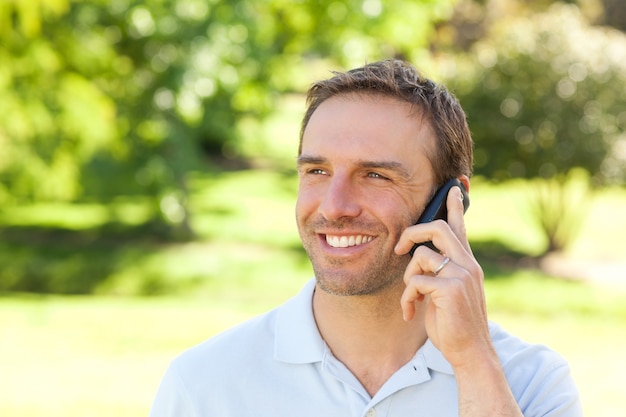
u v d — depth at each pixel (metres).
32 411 6.79
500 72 14.62
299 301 2.01
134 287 14.31
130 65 15.19
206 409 1.97
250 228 18.91
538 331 10.72
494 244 17.59
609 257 16.80
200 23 14.98
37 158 13.71
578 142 14.55
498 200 22.27
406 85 1.96
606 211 20.67
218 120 18.70
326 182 1.93
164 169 16.72
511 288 14.10
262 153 29.86
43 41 12.69
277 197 22.94
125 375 7.91
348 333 1.96
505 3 24.27
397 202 1.91
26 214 19.11
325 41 16.36
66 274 14.71
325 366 1.93
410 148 1.92
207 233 18.09
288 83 18.67
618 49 14.69
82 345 9.02
